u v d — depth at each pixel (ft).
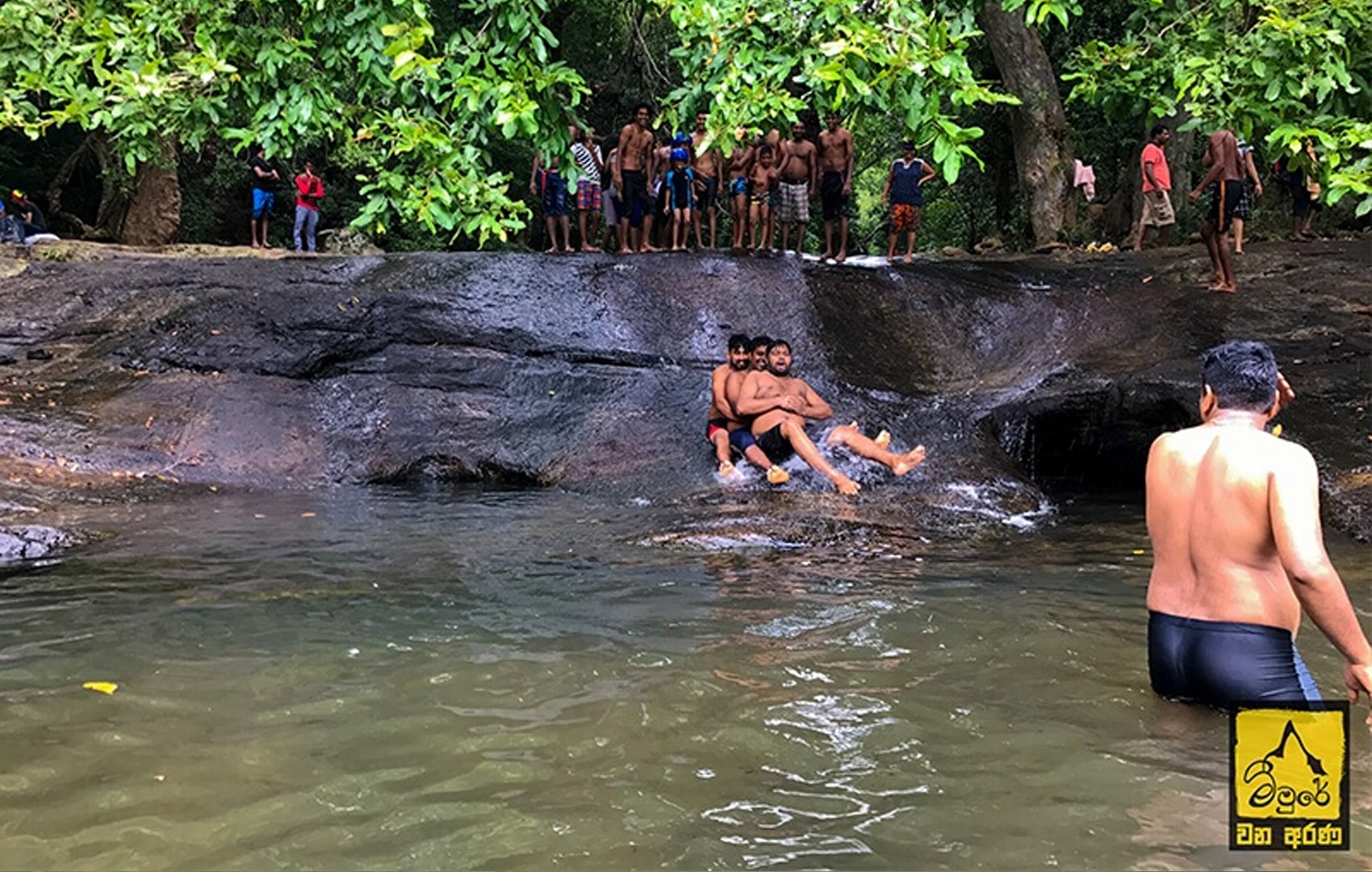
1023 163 61.26
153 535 20.65
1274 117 18.62
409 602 15.90
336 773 9.69
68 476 24.99
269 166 52.75
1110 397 30.35
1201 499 11.53
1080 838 8.47
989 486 26.37
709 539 20.62
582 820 8.78
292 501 25.27
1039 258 45.16
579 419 31.17
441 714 11.21
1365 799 9.16
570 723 10.97
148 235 60.59
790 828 8.66
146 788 9.32
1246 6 21.01
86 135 62.95
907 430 29.73
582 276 36.55
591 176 44.16
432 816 8.82
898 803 9.13
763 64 18.66
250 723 10.91
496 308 34.60
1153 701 11.76
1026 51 60.13
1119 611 15.70
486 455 29.68
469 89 18.35
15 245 43.09
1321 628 10.45
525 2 18.95
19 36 19.39
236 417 29.63
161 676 12.34
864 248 108.99
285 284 35.50
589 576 17.74
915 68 16.51
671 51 22.52
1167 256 42.68
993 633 14.47
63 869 7.89
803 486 26.58
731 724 10.98
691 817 8.84
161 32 19.83
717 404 28.53
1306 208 45.60
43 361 31.58
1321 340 32.73
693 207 44.62
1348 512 22.34
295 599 15.96
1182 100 22.41
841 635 14.30
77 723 10.85
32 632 14.02
